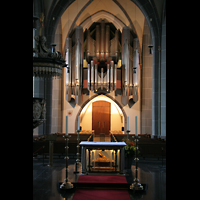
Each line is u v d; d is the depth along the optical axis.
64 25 18.06
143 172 8.74
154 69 14.91
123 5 17.50
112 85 17.70
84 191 6.55
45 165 9.80
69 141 12.35
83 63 19.36
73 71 18.08
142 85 18.67
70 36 18.58
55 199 5.91
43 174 8.28
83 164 7.81
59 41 18.20
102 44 18.41
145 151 11.72
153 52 14.91
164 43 14.59
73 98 18.52
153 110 14.99
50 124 14.98
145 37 18.50
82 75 18.45
